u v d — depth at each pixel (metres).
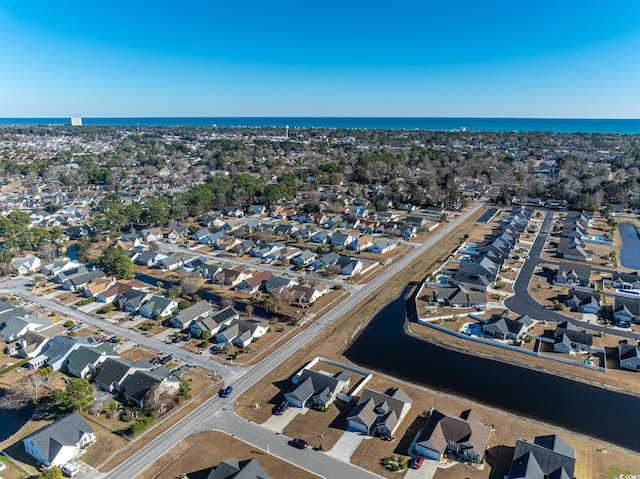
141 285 97.94
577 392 63.03
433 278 102.50
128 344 75.25
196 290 94.94
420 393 62.78
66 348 70.69
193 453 51.38
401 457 50.56
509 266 111.94
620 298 85.62
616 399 61.38
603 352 71.88
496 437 53.84
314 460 50.22
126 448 52.22
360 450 51.78
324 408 58.72
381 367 69.62
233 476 45.28
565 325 78.25
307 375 63.56
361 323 83.56
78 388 57.84
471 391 63.47
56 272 105.56
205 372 67.44
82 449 51.91
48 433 51.06
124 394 61.38
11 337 75.25
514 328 77.31
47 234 126.00
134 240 128.00
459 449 51.12
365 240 126.69
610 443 53.12
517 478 45.25
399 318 86.19
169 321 82.94
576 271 100.94
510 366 69.69
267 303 88.06
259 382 65.12
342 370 68.38
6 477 47.56
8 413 59.41
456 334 79.06
